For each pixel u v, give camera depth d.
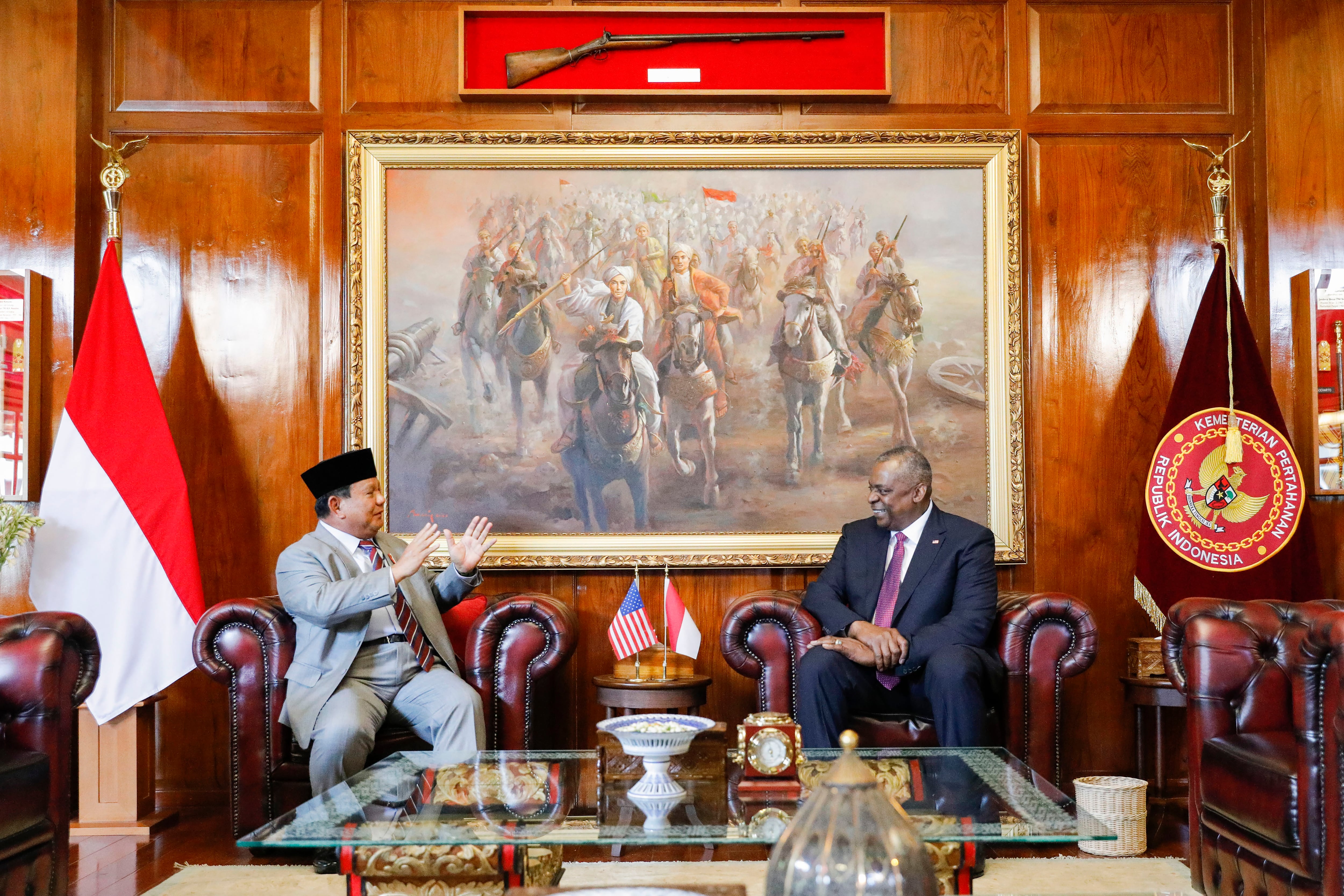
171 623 4.00
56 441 4.02
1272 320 4.45
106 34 4.48
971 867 2.39
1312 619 2.73
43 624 2.83
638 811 2.39
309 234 4.48
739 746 2.86
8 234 4.37
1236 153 4.51
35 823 2.62
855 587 3.90
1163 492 4.19
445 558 4.35
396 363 4.44
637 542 4.36
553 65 4.47
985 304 4.46
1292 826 2.44
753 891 2.88
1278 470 4.13
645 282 4.46
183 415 4.45
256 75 4.49
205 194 4.48
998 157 4.46
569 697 4.38
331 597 3.41
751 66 4.49
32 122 4.38
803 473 4.41
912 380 4.44
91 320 4.12
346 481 3.71
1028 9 4.52
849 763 1.56
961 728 3.36
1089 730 4.39
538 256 4.46
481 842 2.13
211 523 4.43
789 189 4.48
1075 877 3.18
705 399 4.43
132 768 3.86
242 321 4.47
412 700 3.50
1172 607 3.30
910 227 4.47
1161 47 4.52
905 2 4.54
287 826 2.24
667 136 4.46
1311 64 4.45
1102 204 4.48
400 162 4.46
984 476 4.43
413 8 4.51
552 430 4.43
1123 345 4.48
